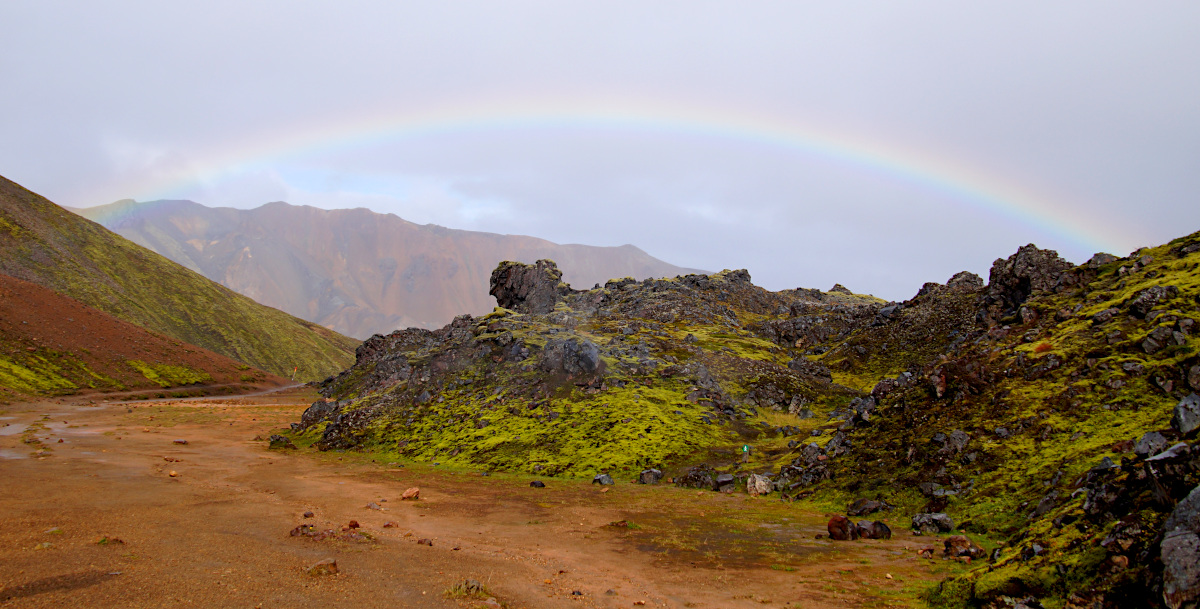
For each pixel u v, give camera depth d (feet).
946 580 96.32
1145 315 196.95
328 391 543.80
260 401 585.63
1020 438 168.55
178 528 121.49
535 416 308.40
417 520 155.12
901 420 209.36
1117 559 74.13
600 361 360.28
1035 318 249.55
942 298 505.25
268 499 170.30
